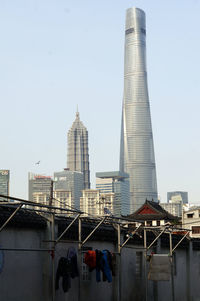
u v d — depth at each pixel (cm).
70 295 3116
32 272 2820
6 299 2620
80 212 3003
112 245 3688
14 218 2705
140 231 4072
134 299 3853
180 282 4641
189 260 4797
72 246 3175
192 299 4759
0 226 2628
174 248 4409
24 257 2773
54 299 2858
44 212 2884
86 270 3325
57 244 3031
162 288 4303
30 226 2831
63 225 3138
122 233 3762
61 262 3038
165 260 3931
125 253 3788
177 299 4553
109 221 3491
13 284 2677
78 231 3259
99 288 3431
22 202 2542
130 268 3850
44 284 2894
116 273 3612
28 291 2775
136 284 3909
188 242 4812
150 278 3928
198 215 10012
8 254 2664
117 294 3591
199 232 9956
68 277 3077
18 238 2750
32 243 2848
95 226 3500
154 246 4238
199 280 4944
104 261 3391
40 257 2897
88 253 3234
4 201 2753
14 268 2695
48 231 2950
